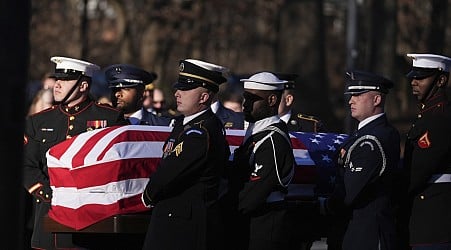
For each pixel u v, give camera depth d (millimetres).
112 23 76688
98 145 13633
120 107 16406
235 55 74000
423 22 69312
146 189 12961
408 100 57562
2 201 8211
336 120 46188
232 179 13516
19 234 8305
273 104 13594
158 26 63406
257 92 13531
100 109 15180
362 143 13719
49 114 15195
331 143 15312
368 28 54562
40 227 14914
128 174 13586
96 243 14375
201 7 65125
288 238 13734
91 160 13531
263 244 13508
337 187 13828
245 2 68500
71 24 69250
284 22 47844
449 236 13953
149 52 62656
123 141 13680
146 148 13773
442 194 13992
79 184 13617
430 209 14000
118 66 16453
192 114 13172
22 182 8344
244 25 72250
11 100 8250
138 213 13656
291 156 13414
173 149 12852
